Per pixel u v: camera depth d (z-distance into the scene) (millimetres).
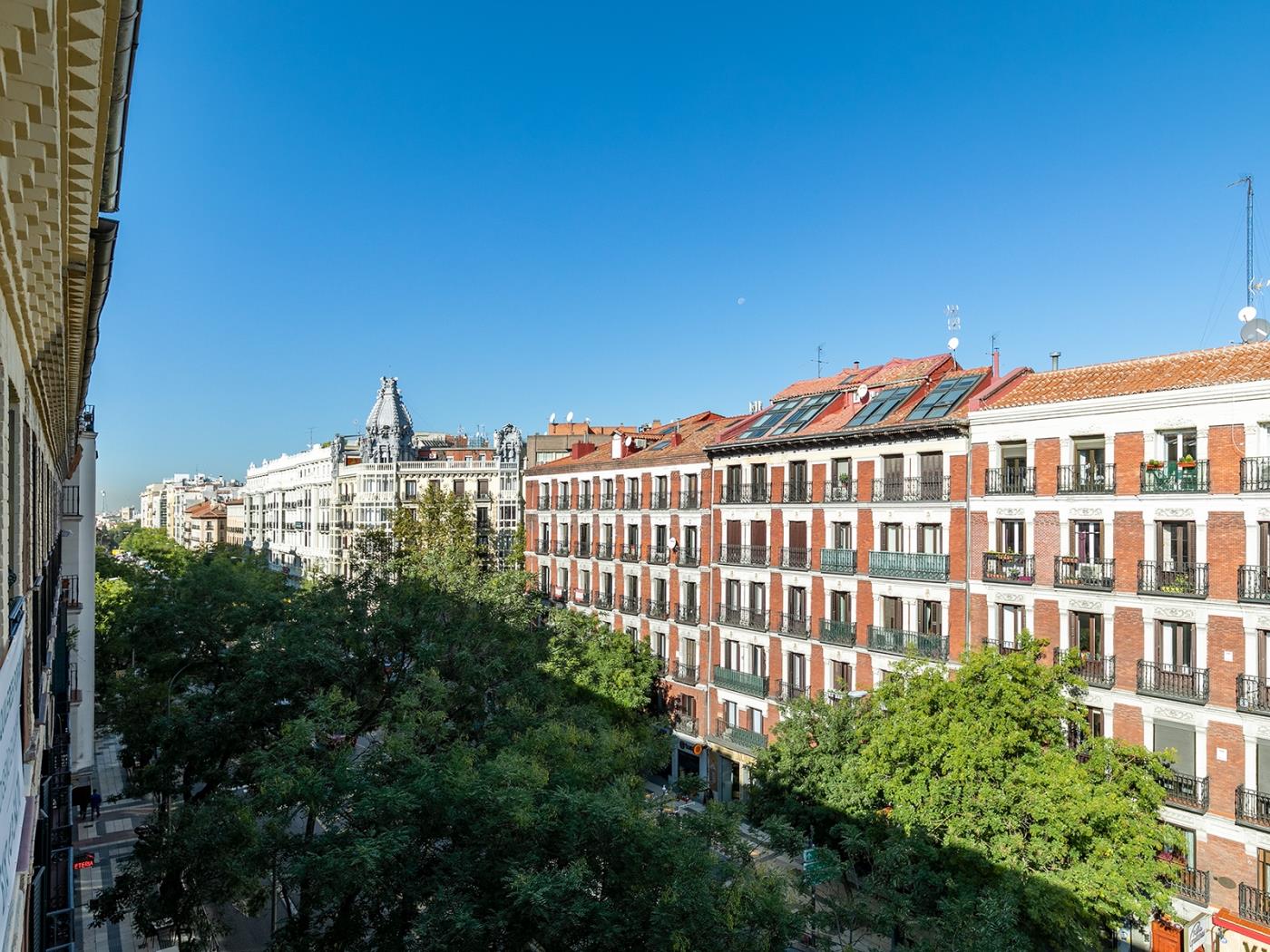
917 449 34469
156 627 36406
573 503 56562
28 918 13438
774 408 45281
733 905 15586
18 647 9320
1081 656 28078
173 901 24516
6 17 4055
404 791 17672
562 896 15219
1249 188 31297
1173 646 27156
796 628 39094
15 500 9867
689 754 44812
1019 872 21859
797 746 29766
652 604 47750
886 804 26891
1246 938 24281
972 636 32219
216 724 25938
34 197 6168
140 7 5289
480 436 107500
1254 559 25266
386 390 93938
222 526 167750
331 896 16094
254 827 19891
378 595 31484
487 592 41625
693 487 46250
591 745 23953
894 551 35281
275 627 32406
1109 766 23750
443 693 24328
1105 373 30547
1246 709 24906
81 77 5301
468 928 14969
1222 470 25922
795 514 39969
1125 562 28078
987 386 35062
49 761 19000
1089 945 21594
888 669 34719
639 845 16609
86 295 10312
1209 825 25578
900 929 24547
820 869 21312
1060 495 29547
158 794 36094
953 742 23500
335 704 23734
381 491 84875
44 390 13086
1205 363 27797
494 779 17953
